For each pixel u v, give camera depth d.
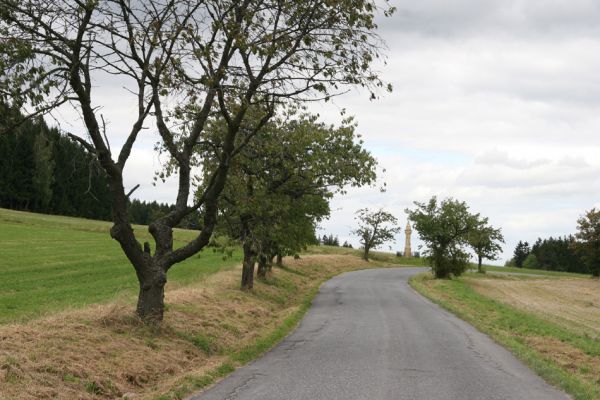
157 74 13.09
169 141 14.45
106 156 12.88
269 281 35.03
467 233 53.44
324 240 133.12
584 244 80.19
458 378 10.55
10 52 11.90
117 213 13.30
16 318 15.45
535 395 9.32
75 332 11.06
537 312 31.12
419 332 17.72
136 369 10.10
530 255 145.38
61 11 12.44
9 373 7.90
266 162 24.19
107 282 30.08
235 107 13.88
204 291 21.50
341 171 28.45
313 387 9.50
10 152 90.88
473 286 51.06
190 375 10.10
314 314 23.45
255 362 12.18
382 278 55.41
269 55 12.98
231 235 22.81
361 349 14.12
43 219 73.69
